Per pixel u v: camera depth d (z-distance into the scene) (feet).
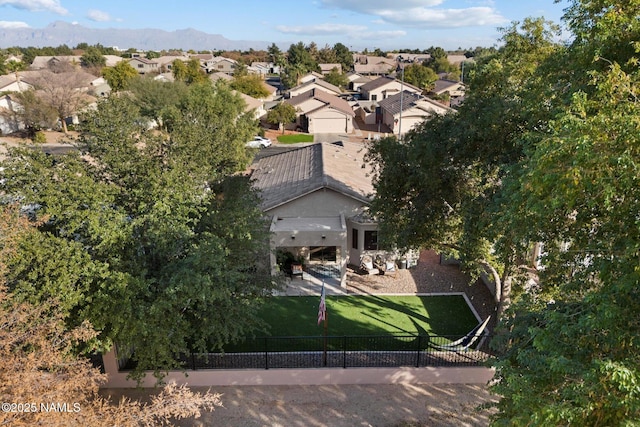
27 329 29.22
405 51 625.00
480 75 49.65
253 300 43.24
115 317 34.60
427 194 47.47
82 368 28.19
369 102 240.73
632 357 20.06
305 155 91.71
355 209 68.49
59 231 38.17
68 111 177.37
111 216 36.94
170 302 35.22
